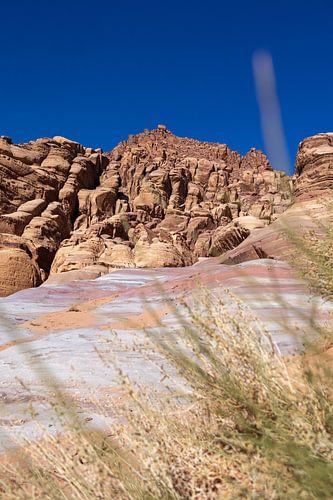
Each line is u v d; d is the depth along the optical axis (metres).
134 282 25.58
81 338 7.71
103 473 1.67
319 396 1.58
